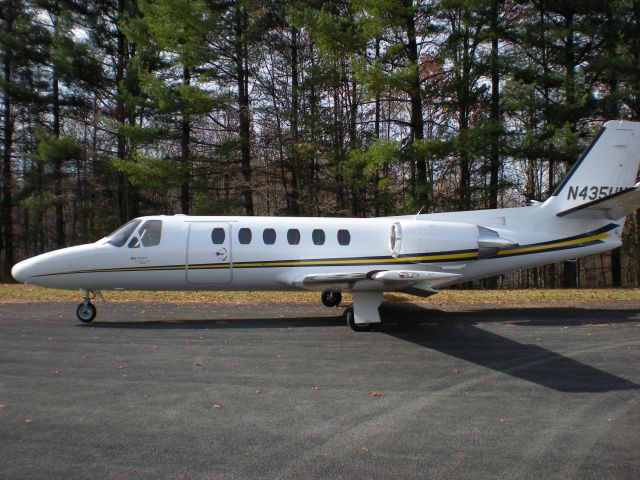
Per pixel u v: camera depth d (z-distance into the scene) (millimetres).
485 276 11758
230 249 10383
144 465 4113
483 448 4465
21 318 10633
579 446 4523
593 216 11898
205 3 21719
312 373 6715
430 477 3939
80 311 10172
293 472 4008
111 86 25031
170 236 10297
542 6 20500
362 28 18547
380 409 5410
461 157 21016
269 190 24156
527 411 5387
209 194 23625
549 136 20031
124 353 7711
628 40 20094
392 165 22719
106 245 10211
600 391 6074
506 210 11984
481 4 17828
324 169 25672
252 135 23734
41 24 25703
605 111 19859
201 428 4867
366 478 3918
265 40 23141
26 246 35875
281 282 10656
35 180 27422
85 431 4781
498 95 21500
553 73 19938
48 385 6156
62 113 26516
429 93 19484
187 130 23344
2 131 27969
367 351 7941
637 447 4512
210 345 8266
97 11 24781
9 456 4262
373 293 9625
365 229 11031
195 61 21141
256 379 6438
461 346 8320
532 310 12172
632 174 12070
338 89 24719
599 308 12516
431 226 10977
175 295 14039
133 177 20844
